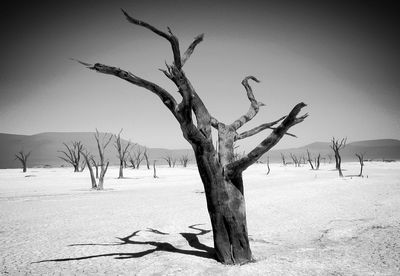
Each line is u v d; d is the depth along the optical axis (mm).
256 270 6559
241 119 8414
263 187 29281
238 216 7082
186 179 47938
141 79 6496
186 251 8555
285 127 6320
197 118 7125
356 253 7855
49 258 8242
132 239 10383
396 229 10445
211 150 6965
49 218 14852
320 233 10406
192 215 15180
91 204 19766
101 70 6164
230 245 7145
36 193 27969
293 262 7117
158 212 16250
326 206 16469
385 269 6562
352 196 20297
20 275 6922
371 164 92438
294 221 12719
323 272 6426
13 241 10328
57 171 83438
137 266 7285
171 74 6387
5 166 175750
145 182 42375
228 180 7109
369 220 12195
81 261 7895
